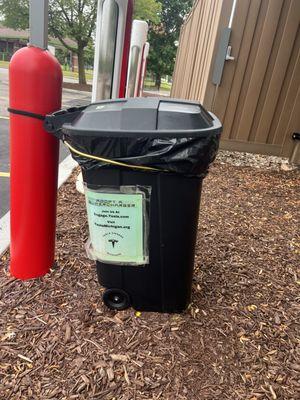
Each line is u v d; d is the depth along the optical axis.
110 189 1.55
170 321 1.79
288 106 4.96
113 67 3.17
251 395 1.43
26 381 1.43
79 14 25.67
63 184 3.57
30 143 1.80
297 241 2.77
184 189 1.55
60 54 35.59
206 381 1.47
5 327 1.68
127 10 3.08
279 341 1.71
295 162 5.16
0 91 13.23
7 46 43.28
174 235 1.63
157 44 33.06
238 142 5.18
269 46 4.68
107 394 1.39
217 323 1.80
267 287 2.13
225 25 4.61
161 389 1.43
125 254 1.69
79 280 2.06
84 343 1.62
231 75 4.85
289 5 4.48
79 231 2.60
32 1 1.65
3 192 3.55
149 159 1.44
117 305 1.84
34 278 2.04
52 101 1.79
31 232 1.95
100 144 1.44
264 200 3.69
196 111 1.50
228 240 2.68
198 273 2.21
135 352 1.59
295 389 1.47
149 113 1.44
